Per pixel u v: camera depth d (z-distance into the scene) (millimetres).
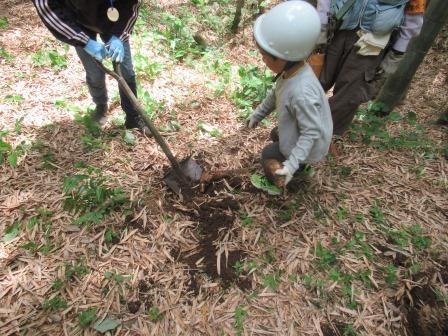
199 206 2643
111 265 2246
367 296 2225
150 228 2477
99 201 2502
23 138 3010
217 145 3182
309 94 2064
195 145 3150
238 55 4898
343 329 2074
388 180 2986
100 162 2865
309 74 2111
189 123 3377
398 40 2600
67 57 4027
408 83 3516
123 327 1983
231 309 2102
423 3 2426
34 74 3732
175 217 2559
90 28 2475
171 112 3451
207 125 3365
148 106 3365
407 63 3379
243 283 2230
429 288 2293
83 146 2992
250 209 2648
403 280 2311
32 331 1921
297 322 2074
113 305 2066
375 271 2352
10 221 2408
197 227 2520
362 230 2580
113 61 2412
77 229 2393
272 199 2723
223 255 2361
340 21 2588
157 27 4934
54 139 3029
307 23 1900
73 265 2211
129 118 3113
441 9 3064
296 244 2453
